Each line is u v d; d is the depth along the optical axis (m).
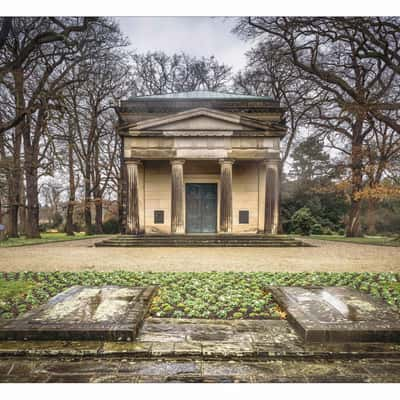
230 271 11.80
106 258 15.83
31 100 17.94
